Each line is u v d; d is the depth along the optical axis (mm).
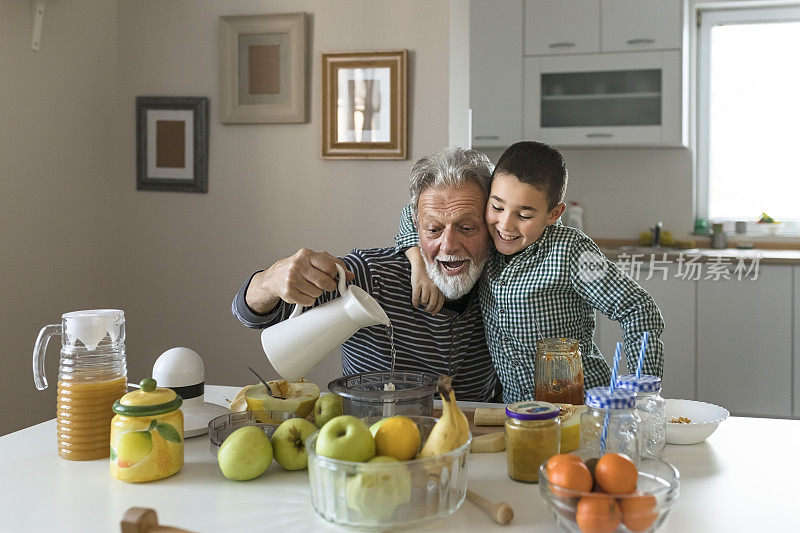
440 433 1035
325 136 2865
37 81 2623
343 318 1337
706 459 1257
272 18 2871
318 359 1379
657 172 4762
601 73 4418
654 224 4781
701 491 1116
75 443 1267
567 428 1265
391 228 2857
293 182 2932
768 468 1210
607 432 1109
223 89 2934
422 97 2791
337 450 998
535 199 1511
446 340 1710
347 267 1649
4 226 2500
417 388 1266
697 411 1464
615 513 905
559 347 1410
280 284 1382
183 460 1221
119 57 3033
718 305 4090
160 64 3002
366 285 1654
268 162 2947
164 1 2979
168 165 3008
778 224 4641
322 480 994
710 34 4742
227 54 2916
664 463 1013
